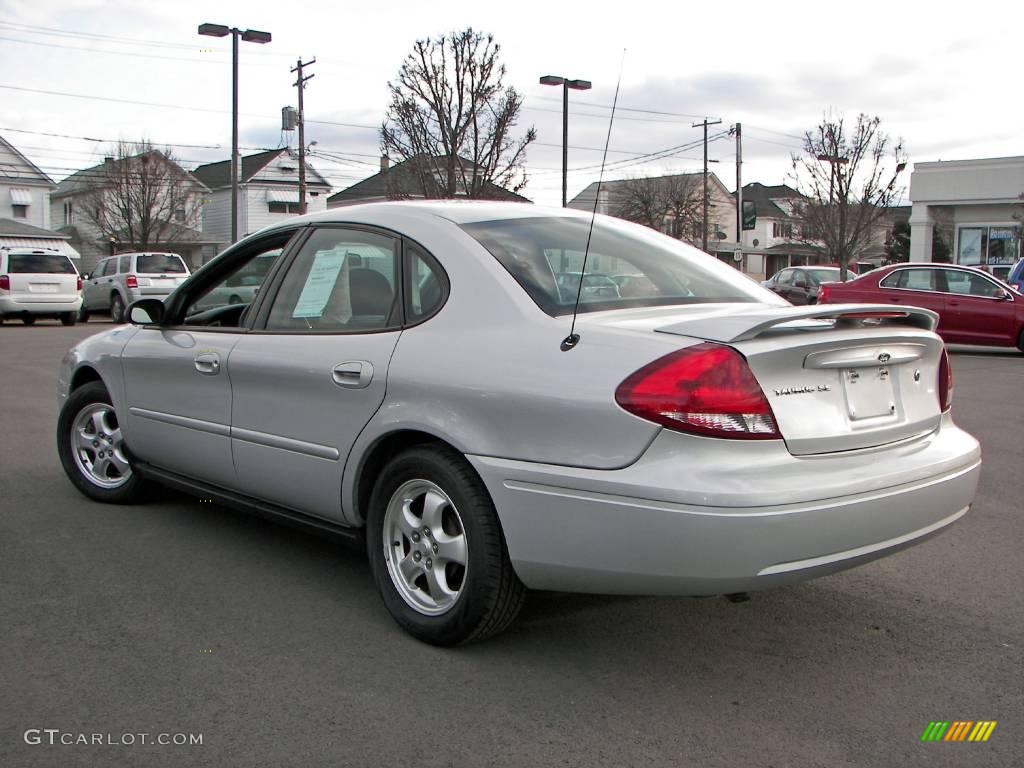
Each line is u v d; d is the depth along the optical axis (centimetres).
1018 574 440
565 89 2652
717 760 277
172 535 493
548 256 371
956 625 381
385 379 361
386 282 386
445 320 357
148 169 4628
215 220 5556
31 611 388
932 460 339
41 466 648
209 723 297
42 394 1001
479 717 302
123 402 516
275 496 423
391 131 2419
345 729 294
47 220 4931
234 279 497
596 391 301
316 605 397
